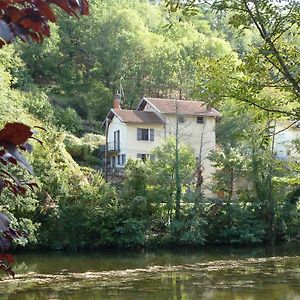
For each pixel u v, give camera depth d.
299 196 30.92
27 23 1.38
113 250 26.45
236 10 5.77
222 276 18.08
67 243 25.77
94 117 51.44
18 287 15.79
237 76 6.16
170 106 39.53
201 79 6.41
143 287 15.97
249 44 7.16
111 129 41.12
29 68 57.25
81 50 60.59
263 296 14.30
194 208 28.20
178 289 15.55
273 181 29.89
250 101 6.17
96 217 26.50
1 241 1.53
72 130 46.03
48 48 56.25
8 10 1.36
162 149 28.86
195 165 29.62
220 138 39.31
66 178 26.44
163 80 52.50
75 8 1.43
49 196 25.38
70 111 46.75
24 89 47.19
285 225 30.50
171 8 5.95
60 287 15.91
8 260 1.63
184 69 52.12
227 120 38.47
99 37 59.53
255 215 30.19
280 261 22.16
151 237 27.25
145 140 38.59
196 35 54.75
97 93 52.62
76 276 18.11
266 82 6.01
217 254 25.02
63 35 60.31
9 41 1.27
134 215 27.39
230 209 29.39
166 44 54.25
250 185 30.62
